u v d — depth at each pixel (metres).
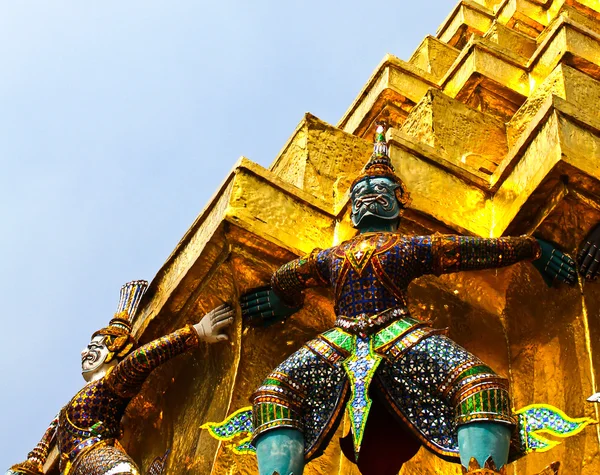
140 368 8.26
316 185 9.25
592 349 7.86
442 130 9.50
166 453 8.65
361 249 7.57
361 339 7.26
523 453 6.95
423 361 7.08
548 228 8.14
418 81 11.66
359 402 6.95
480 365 6.99
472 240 7.64
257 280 8.51
